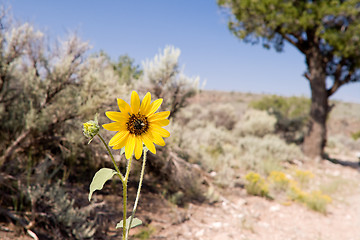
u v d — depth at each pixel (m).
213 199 5.11
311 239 4.21
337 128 30.14
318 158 11.84
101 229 3.28
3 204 3.07
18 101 4.21
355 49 11.01
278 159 9.53
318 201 5.79
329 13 10.78
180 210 4.34
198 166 6.11
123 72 8.42
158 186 5.02
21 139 3.68
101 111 4.21
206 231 3.86
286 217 4.98
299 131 15.43
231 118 15.05
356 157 15.45
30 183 3.33
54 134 4.13
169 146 5.12
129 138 1.38
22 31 3.90
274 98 25.53
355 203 6.58
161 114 1.42
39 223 2.97
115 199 4.07
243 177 6.74
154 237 3.43
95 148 4.21
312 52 12.57
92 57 4.91
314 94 12.54
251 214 4.80
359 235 4.66
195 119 13.48
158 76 6.29
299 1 11.32
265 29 12.31
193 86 6.62
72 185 3.99
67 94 4.45
